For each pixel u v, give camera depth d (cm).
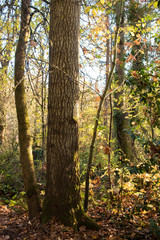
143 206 381
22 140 399
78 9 382
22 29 426
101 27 477
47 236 315
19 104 408
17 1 481
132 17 670
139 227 373
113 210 431
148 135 469
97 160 660
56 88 359
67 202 349
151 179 402
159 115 384
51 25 374
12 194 591
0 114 580
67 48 361
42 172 702
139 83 393
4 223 389
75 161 362
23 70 418
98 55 600
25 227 363
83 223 353
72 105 360
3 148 721
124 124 695
